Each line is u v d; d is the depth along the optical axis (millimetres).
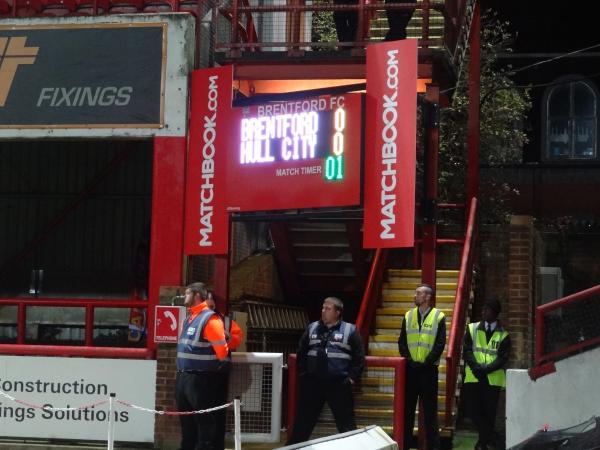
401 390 15719
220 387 15695
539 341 15469
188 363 15211
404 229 15672
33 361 17234
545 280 21781
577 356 15234
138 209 22328
